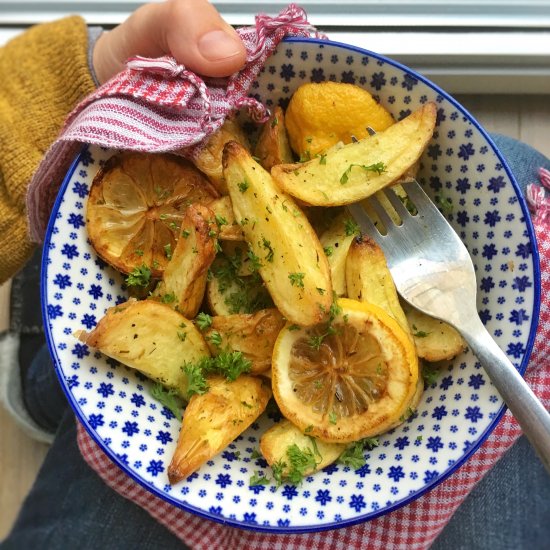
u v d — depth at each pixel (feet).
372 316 0.93
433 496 1.18
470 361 0.98
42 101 1.25
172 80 0.99
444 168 1.01
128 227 1.02
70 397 0.93
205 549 1.24
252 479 0.97
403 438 0.99
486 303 0.98
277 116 1.02
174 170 1.02
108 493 1.44
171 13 1.02
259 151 1.05
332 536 1.20
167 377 0.99
